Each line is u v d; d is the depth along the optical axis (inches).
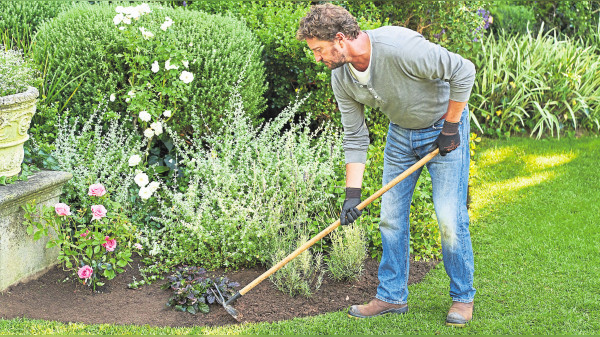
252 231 155.3
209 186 167.9
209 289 138.8
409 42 109.7
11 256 140.4
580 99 273.1
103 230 147.3
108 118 173.6
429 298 143.0
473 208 197.6
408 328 129.1
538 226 182.5
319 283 145.5
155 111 173.3
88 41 175.9
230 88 177.8
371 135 209.9
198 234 154.0
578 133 277.7
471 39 249.0
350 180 127.9
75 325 128.0
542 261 160.7
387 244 132.6
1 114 133.6
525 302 139.8
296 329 128.1
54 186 149.6
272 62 208.8
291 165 167.2
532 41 297.9
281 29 200.2
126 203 165.6
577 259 161.0
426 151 125.6
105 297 142.2
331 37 107.5
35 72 178.1
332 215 166.1
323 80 194.5
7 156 140.2
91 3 237.3
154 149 185.9
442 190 125.2
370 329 129.1
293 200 163.3
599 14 331.0
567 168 230.2
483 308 137.6
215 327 129.1
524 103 272.8
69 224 161.3
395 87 114.2
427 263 160.9
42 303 137.9
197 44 179.0
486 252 167.3
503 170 230.5
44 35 186.5
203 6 222.8
